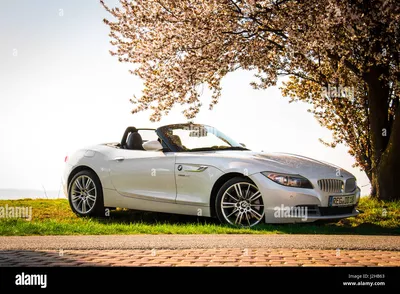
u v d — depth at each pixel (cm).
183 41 1180
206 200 771
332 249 474
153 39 1264
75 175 919
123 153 878
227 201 763
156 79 1281
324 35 1003
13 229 682
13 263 388
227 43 1177
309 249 470
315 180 736
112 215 922
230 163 759
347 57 1095
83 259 406
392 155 1085
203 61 1191
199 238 562
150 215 913
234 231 670
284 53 1190
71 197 922
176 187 803
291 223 754
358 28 988
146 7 1253
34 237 588
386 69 1121
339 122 1445
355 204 791
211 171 769
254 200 745
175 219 876
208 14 1130
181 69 1189
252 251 452
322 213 740
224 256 421
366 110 1314
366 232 714
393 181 1087
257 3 1086
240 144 888
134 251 453
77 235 635
